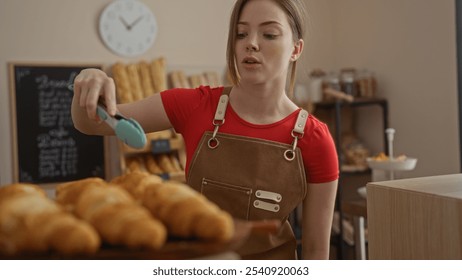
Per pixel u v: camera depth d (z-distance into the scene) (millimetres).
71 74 3350
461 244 901
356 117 4102
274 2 1074
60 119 3346
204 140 1201
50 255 597
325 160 1203
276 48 1069
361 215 2260
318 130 1202
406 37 3525
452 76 3186
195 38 3717
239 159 1171
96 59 3414
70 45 3344
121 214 621
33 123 3268
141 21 3504
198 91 1271
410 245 1012
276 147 1169
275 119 1193
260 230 699
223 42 3822
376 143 3883
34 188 770
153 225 606
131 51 3484
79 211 667
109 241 623
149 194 713
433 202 956
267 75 1082
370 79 3711
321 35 4191
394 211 1045
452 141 3209
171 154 3432
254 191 1156
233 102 1216
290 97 1299
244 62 1080
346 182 4137
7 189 742
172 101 1255
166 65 3604
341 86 3721
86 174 3424
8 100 3207
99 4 3416
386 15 3691
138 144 806
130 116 1225
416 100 3471
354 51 4043
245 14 1079
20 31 3223
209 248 629
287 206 1179
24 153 3246
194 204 651
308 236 1261
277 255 1175
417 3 3420
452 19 3166
